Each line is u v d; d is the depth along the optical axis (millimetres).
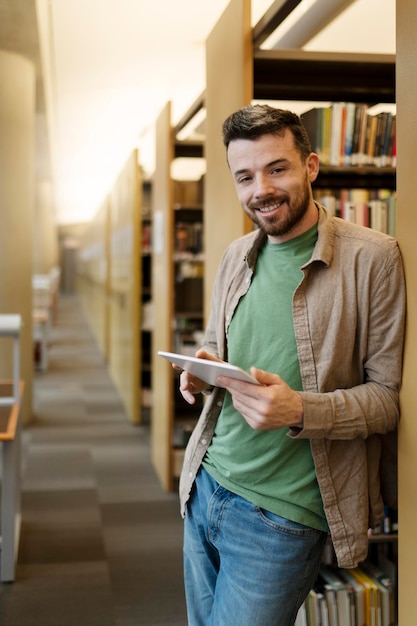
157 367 5680
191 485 1898
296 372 1672
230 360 1783
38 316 10891
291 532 1666
